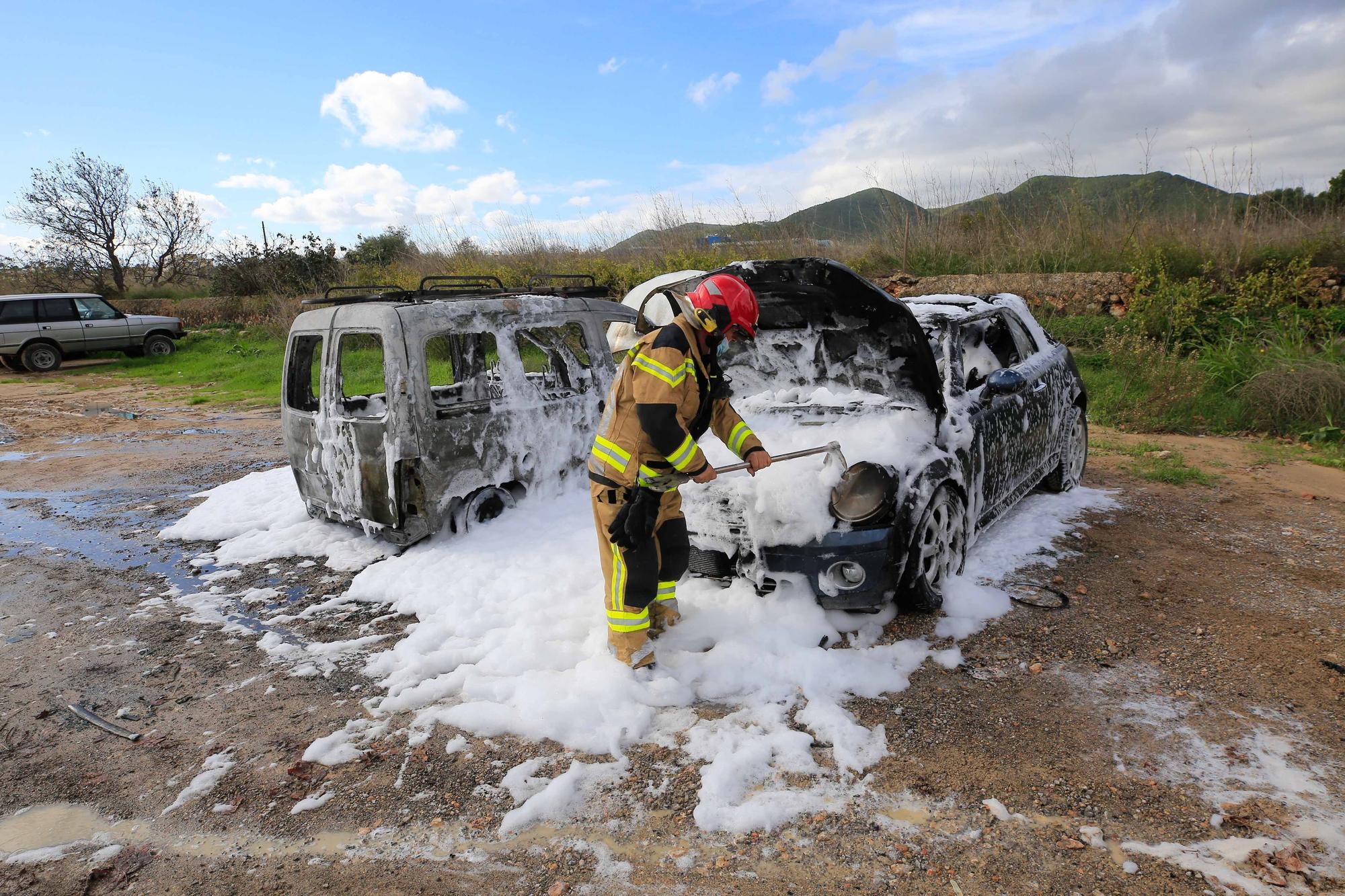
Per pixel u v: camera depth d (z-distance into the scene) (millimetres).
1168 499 5434
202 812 2641
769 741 2803
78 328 17688
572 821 2486
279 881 2314
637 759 2770
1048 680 3176
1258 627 3520
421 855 2391
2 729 3203
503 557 4637
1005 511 4617
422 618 4043
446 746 2922
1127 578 4109
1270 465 6336
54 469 8133
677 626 3592
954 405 4082
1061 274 10844
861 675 3186
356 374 12250
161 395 13586
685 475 3209
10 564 5207
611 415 3287
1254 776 2527
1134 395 8195
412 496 4840
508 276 14781
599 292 6074
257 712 3254
